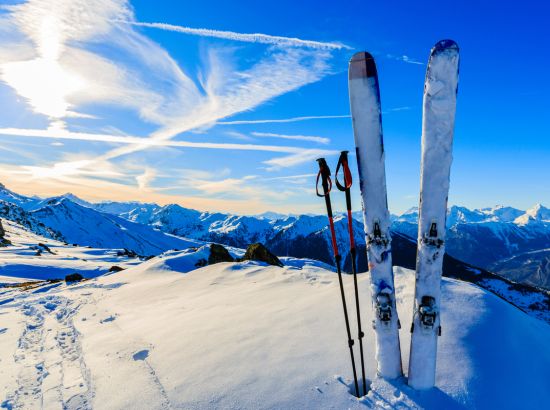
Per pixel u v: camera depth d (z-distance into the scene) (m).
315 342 4.34
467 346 3.79
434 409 3.09
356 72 3.46
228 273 10.65
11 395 4.22
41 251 46.59
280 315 5.37
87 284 14.30
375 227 3.48
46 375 4.71
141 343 5.29
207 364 4.17
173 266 16.16
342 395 3.36
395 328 3.48
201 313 6.45
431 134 3.26
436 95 3.21
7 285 20.55
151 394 3.71
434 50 3.23
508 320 4.37
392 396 3.27
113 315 7.91
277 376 3.73
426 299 3.30
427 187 3.31
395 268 5.90
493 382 3.35
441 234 3.27
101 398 3.83
